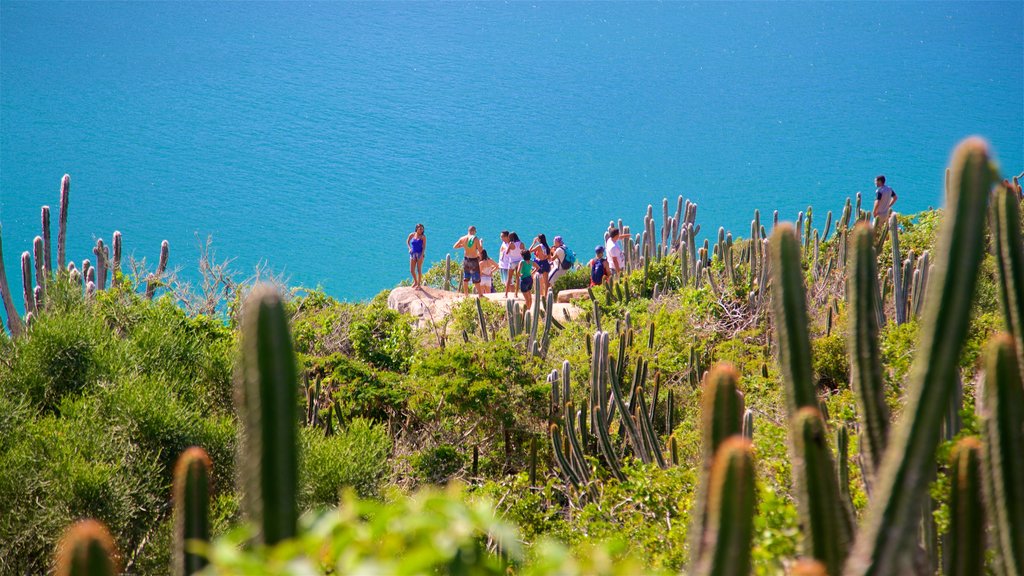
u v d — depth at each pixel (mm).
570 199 50688
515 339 12992
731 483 2326
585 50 95000
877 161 54781
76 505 7695
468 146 60469
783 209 47219
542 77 81812
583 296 19078
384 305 15961
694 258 20578
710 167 55906
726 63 88438
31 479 7809
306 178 52188
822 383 11602
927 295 2725
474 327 15961
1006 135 57781
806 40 100000
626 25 111500
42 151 53375
